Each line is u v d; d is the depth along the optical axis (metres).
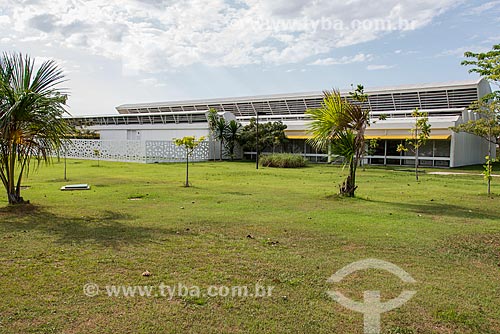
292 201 11.41
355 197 12.38
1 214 8.92
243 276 4.99
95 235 6.98
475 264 5.60
